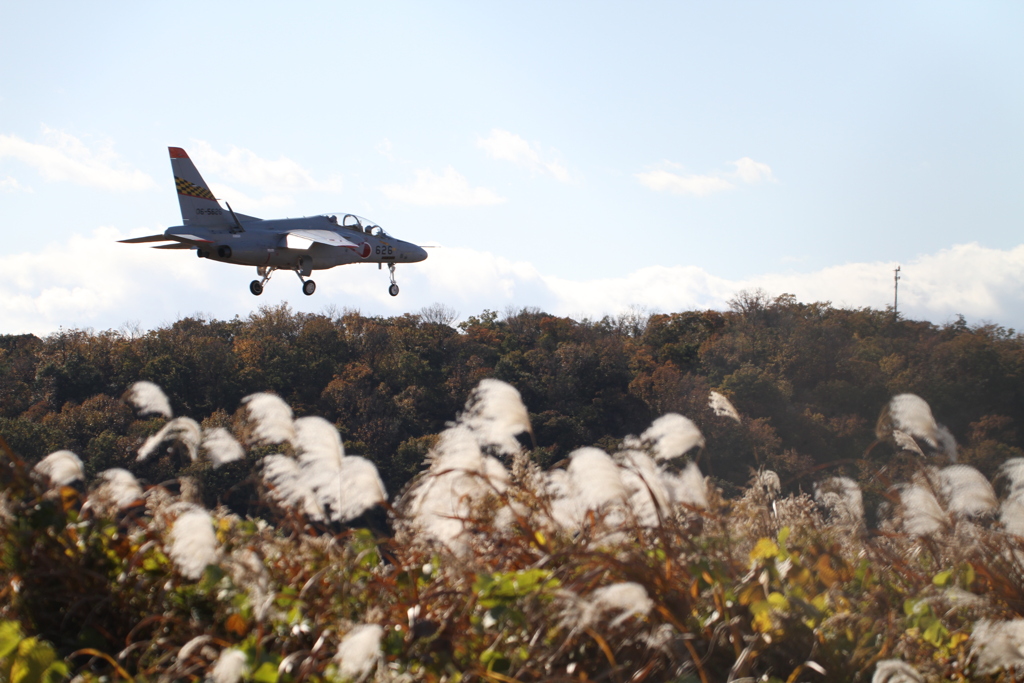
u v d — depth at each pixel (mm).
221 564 2570
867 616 2844
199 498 3301
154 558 2871
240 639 2633
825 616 2779
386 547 3143
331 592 2777
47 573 2686
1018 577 3154
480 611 2674
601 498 2588
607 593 2123
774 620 2551
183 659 2293
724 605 2572
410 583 2938
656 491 2980
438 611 2713
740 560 2955
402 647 2551
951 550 3363
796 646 2676
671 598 2615
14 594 2744
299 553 2941
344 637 2355
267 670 2248
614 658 2506
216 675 2070
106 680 2328
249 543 2971
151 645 2473
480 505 3178
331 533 3127
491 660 2449
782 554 3023
